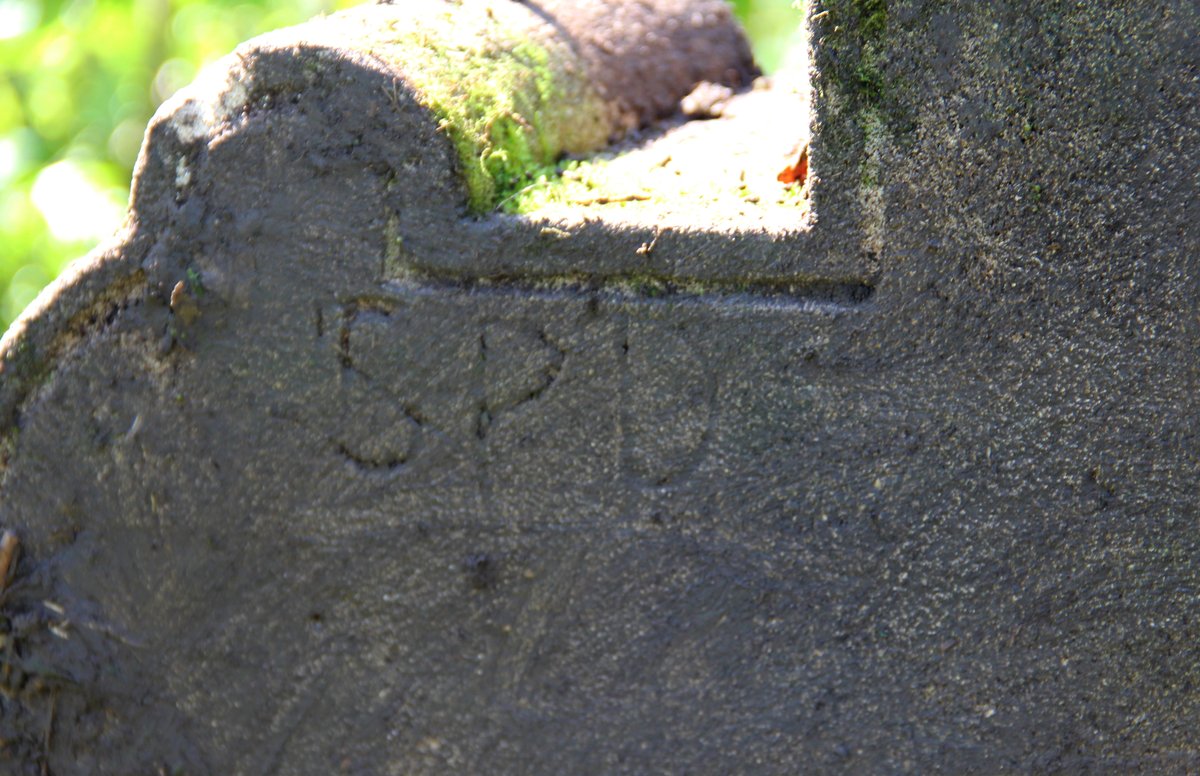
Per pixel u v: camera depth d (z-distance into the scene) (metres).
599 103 0.90
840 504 0.78
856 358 0.77
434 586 0.80
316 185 0.78
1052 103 0.75
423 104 0.77
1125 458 0.77
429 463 0.79
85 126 1.57
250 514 0.81
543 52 0.87
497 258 0.78
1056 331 0.76
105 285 0.79
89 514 0.81
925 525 0.78
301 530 0.80
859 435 0.78
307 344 0.79
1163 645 0.78
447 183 0.78
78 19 1.47
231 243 0.79
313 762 0.82
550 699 0.81
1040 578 0.78
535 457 0.79
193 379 0.80
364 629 0.81
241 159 0.78
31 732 0.83
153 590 0.82
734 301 0.77
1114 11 0.74
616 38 0.93
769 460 0.78
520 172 0.82
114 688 0.83
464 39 0.83
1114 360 0.76
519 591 0.80
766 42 1.87
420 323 0.79
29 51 1.46
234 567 0.81
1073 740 0.79
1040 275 0.76
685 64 0.96
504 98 0.82
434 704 0.81
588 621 0.80
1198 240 0.75
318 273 0.79
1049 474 0.77
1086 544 0.77
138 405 0.80
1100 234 0.76
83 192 1.41
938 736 0.79
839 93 0.76
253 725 0.82
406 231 0.78
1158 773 0.79
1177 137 0.75
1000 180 0.76
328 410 0.79
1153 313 0.76
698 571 0.79
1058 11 0.74
